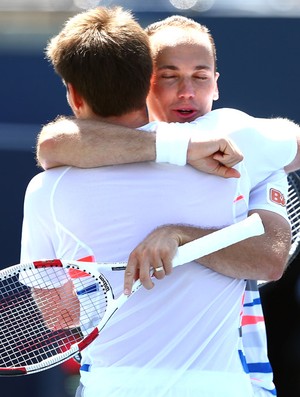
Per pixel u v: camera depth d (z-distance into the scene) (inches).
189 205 331.0
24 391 720.3
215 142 323.6
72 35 334.6
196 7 718.5
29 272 342.0
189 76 361.1
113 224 330.0
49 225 335.6
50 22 753.0
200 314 330.0
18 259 717.3
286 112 705.6
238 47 709.9
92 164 329.1
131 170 331.0
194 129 338.6
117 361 330.0
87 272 323.6
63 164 334.3
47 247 340.8
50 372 716.0
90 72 330.0
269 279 336.8
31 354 366.9
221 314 332.5
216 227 334.3
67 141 330.6
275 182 352.2
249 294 358.9
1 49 730.8
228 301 334.3
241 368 335.9
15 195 717.9
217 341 331.3
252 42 708.0
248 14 708.7
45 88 722.8
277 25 705.0
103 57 328.5
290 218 423.8
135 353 329.1
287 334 698.2
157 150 325.4
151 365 327.9
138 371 327.9
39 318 350.0
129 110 336.5
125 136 327.9
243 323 357.1
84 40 331.3
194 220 331.6
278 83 706.8
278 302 697.0
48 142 333.4
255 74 708.7
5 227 716.0
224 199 334.3
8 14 757.3
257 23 706.8
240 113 352.8
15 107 724.7
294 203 427.2
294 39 703.7
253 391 351.3
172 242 318.0
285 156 349.4
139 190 330.0
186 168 331.6
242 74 709.9
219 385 327.9
